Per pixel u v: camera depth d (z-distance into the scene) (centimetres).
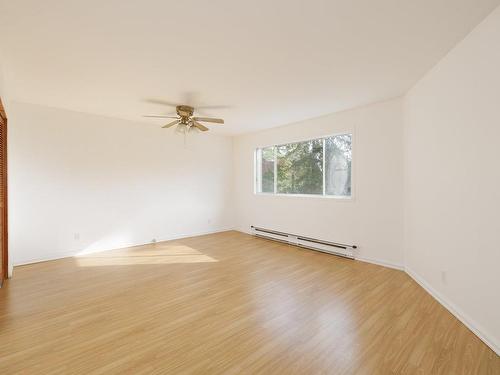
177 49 222
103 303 256
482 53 190
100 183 443
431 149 267
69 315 232
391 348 185
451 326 212
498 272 179
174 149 536
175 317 229
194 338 197
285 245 489
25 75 273
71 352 181
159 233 517
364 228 385
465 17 183
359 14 176
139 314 234
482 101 193
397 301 258
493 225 183
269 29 193
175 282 310
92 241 436
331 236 428
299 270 351
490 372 161
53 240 399
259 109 398
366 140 379
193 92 325
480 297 196
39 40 206
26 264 375
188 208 561
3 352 180
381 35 203
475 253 202
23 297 269
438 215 256
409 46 220
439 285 255
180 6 167
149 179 502
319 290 285
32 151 379
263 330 208
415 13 176
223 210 623
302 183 485
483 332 192
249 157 594
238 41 210
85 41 208
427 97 274
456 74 222
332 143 433
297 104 374
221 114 427
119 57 235
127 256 418
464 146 215
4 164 313
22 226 373
